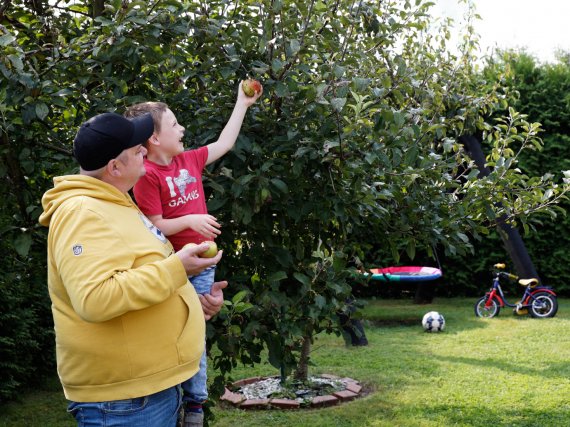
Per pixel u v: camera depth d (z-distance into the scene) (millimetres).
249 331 2846
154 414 1898
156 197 2328
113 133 1880
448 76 5062
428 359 6777
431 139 4422
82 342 1823
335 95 2973
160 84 3236
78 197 1834
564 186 4258
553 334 7980
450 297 12281
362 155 2850
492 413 4902
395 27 3492
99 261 1739
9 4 3449
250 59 2957
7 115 2768
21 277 4047
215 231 2311
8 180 2953
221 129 2998
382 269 10656
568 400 5137
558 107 10641
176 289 1847
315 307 3043
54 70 2898
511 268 11547
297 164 2803
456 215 3963
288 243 3377
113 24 2732
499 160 4176
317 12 3051
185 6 2873
